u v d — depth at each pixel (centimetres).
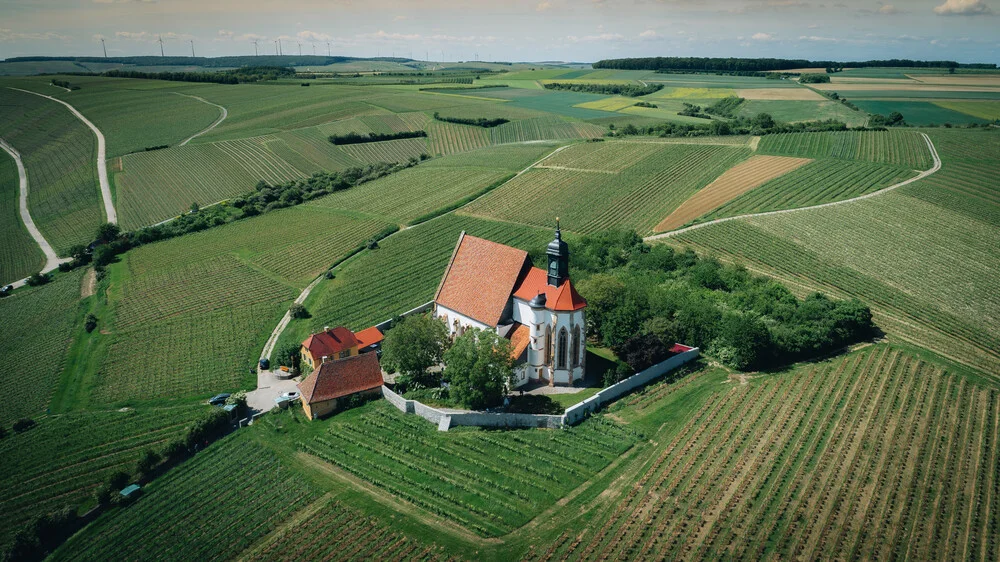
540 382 8825
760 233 14038
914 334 10181
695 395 8544
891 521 6197
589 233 15000
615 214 15988
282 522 6525
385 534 6247
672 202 16375
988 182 16212
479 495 6719
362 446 7681
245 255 15450
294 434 8081
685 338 9894
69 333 12162
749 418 7944
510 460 7244
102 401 9506
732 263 12875
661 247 13325
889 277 12019
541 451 7419
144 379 10031
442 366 9388
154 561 6138
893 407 8119
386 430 7962
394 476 7106
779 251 13225
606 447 7444
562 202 17025
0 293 15212
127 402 9400
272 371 10038
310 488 7025
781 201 15725
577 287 10106
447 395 8531
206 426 8094
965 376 8912
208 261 15288
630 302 9619
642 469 7038
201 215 18762
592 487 6781
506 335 8975
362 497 6812
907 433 7575
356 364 8775
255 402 9056
